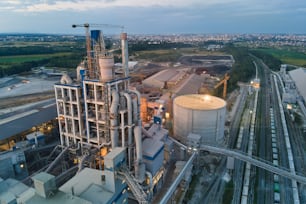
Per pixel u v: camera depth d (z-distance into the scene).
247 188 46.12
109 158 31.88
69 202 27.44
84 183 33.59
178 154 54.62
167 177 48.84
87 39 44.12
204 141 58.25
